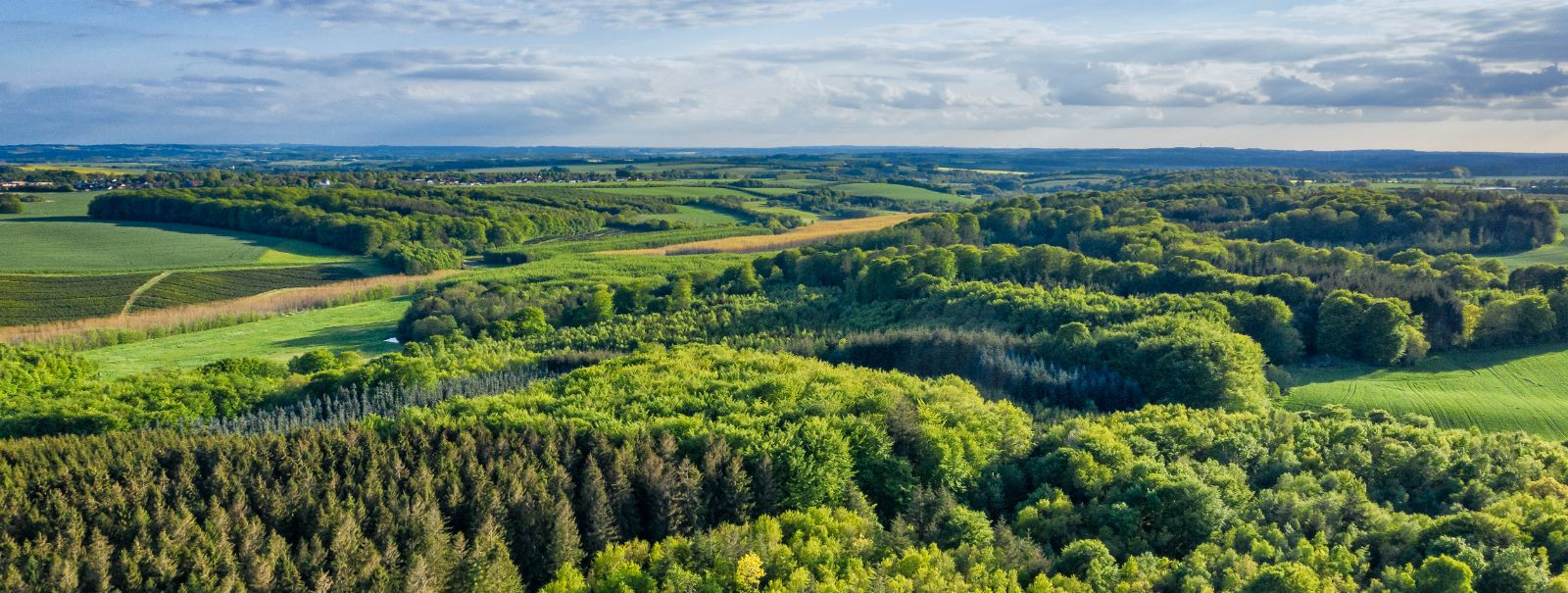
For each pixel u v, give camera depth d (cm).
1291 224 17262
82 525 4794
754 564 4603
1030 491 6159
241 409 8288
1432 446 6366
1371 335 10394
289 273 17525
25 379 9488
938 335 10656
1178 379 8931
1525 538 4722
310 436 5966
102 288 15412
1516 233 15862
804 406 6756
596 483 5312
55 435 7062
